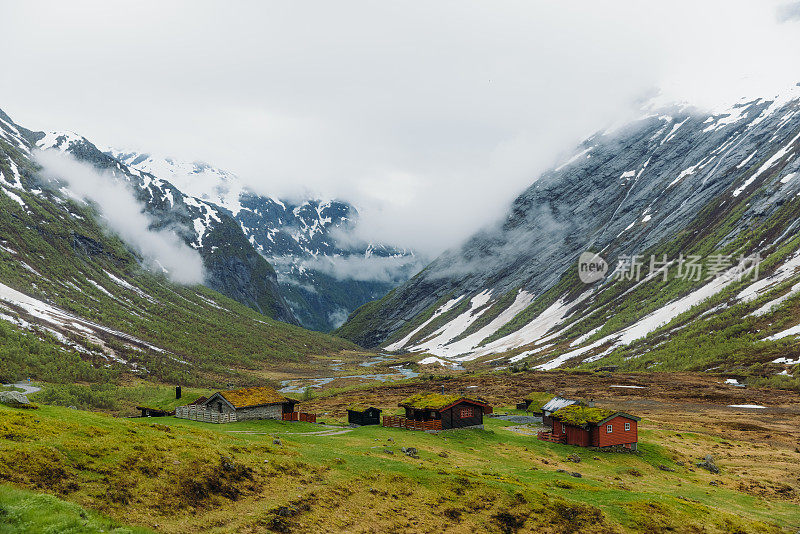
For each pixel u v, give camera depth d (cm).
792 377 13575
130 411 12650
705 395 13225
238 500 3788
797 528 5041
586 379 16738
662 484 6150
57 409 4853
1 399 4616
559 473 5991
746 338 16962
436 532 3978
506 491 4722
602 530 4306
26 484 3127
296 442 5884
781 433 9594
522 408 11569
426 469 5075
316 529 3638
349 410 8650
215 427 6869
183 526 3241
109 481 3494
